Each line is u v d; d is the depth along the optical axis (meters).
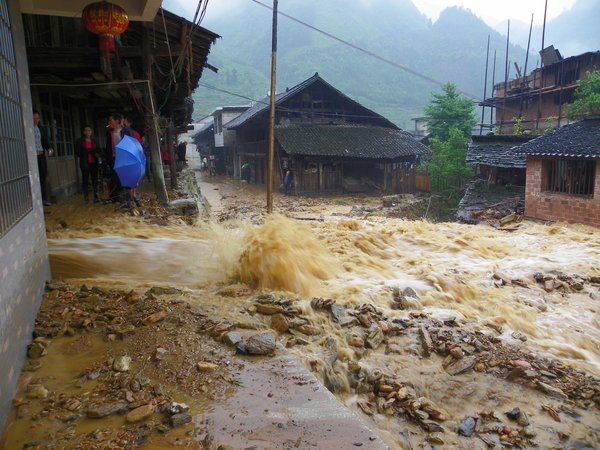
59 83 9.81
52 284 5.50
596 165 14.91
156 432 3.05
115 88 10.20
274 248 6.64
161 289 5.70
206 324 4.73
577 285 8.08
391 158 30.67
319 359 4.36
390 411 4.11
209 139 52.78
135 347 4.21
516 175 22.45
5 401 3.18
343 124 34.19
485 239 11.51
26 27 9.63
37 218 5.03
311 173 30.69
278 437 3.02
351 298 6.26
